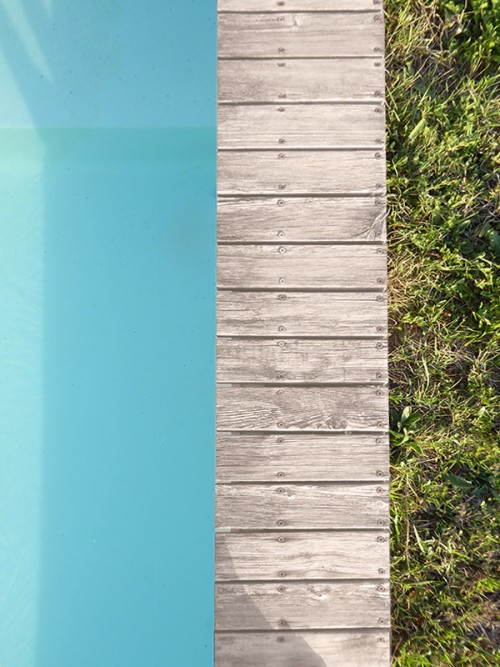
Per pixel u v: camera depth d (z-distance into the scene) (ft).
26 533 10.93
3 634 10.68
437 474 9.19
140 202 11.37
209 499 11.02
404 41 9.74
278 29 7.66
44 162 11.37
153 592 10.82
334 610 7.02
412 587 8.90
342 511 7.14
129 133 11.30
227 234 7.41
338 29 7.67
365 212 7.45
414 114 9.68
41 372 11.21
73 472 11.05
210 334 11.26
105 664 10.64
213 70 11.20
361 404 7.25
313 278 7.37
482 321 9.34
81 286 11.30
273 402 7.23
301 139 7.53
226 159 7.50
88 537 10.93
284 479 7.16
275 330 7.30
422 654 8.65
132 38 11.11
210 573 10.89
